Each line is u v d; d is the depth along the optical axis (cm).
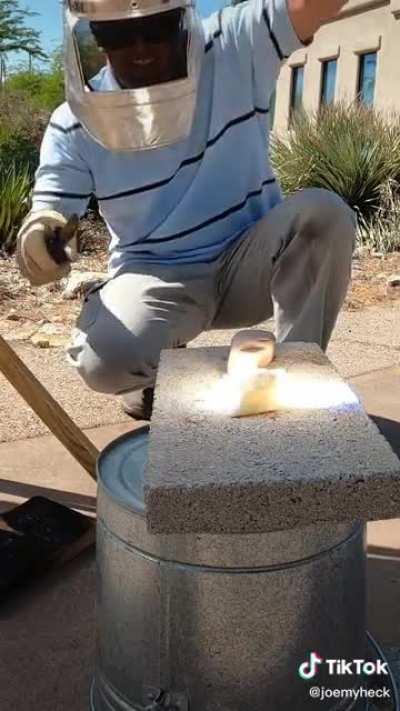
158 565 128
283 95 1688
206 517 113
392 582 198
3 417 304
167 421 134
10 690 163
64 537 211
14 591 195
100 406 319
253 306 250
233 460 120
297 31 222
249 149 237
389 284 570
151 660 133
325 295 234
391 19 1290
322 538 127
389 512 115
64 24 197
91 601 193
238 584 125
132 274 241
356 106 956
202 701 131
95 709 148
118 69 198
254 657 129
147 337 233
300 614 129
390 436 271
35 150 890
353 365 379
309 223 225
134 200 237
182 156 230
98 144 226
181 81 196
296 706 134
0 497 239
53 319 465
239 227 246
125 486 140
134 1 185
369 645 163
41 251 215
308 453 121
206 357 167
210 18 233
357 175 794
